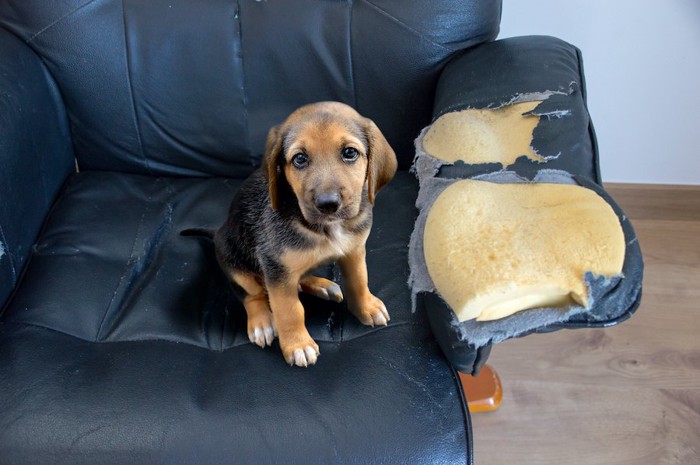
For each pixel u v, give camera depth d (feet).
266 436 3.84
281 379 4.17
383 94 5.93
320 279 4.93
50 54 5.84
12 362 4.24
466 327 3.73
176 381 4.16
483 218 4.01
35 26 5.78
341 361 4.28
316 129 3.83
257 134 6.13
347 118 3.98
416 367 4.16
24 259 5.15
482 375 5.93
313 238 4.13
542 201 4.11
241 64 5.92
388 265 5.04
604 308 3.58
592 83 7.30
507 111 4.95
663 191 7.86
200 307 4.90
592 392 6.06
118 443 3.82
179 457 3.77
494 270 3.68
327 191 3.71
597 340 6.54
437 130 5.08
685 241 7.62
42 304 4.72
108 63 5.89
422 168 4.85
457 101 5.22
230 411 3.96
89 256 5.24
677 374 6.19
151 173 6.36
